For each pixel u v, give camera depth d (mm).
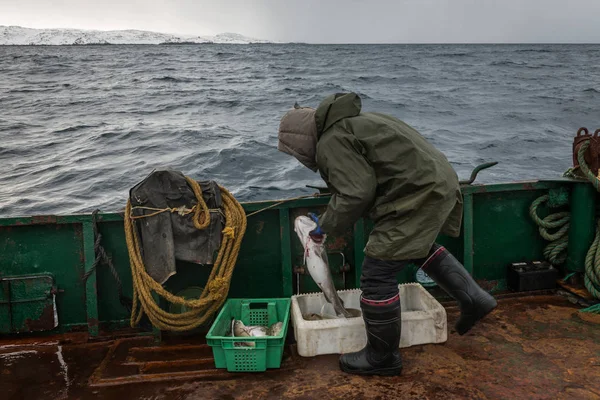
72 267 3342
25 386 2793
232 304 3316
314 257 3004
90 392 2715
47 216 3211
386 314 2576
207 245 3150
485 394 2531
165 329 3195
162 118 22359
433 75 50031
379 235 2424
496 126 19625
